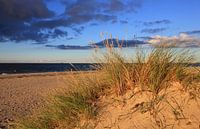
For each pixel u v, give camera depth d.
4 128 8.45
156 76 3.77
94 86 4.21
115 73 4.03
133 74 3.97
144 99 3.65
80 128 3.70
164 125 3.25
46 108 4.42
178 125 3.21
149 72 3.82
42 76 36.47
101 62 4.29
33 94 18.19
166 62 3.88
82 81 4.34
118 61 4.14
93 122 3.71
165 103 3.49
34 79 31.62
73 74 4.49
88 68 4.39
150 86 3.71
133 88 3.87
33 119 4.38
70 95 4.14
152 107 3.49
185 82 3.67
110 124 3.56
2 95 17.95
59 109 4.03
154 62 3.88
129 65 4.09
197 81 3.72
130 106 3.66
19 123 4.51
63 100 4.06
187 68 3.89
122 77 3.99
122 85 3.96
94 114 3.76
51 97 4.45
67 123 3.92
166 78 3.77
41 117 4.25
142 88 3.77
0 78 33.12
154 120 3.35
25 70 65.88
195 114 3.28
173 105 3.45
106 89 4.12
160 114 3.39
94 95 4.08
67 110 4.01
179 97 3.53
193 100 3.46
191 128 3.14
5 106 13.27
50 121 4.13
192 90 3.58
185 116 3.28
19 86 24.00
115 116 3.63
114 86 4.00
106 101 3.92
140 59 4.06
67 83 4.56
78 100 3.96
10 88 22.47
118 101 3.80
